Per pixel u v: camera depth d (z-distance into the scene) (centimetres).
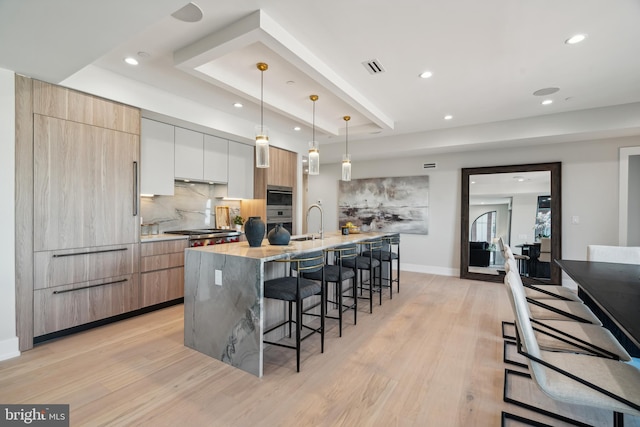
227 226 529
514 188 520
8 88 250
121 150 328
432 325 332
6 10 172
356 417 185
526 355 143
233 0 203
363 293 460
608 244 456
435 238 596
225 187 499
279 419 183
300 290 238
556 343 183
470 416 187
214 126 424
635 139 441
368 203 669
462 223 563
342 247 317
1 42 208
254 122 487
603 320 257
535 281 497
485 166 548
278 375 232
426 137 534
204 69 294
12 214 255
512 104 404
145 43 258
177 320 341
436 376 231
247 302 236
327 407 195
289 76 329
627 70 305
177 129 413
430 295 448
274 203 551
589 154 468
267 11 216
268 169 536
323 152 645
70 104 289
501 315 363
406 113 441
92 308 310
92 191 306
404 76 321
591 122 416
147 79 331
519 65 297
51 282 280
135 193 342
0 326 249
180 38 250
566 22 227
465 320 346
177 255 391
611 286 201
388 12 217
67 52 222
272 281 260
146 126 378
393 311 377
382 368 242
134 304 345
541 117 447
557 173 484
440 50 270
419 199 611
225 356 250
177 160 413
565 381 138
